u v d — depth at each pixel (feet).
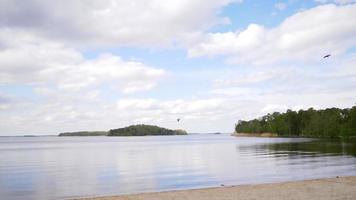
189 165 168.35
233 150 301.63
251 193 72.84
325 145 330.95
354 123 513.04
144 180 115.24
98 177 125.49
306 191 73.15
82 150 360.48
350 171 124.67
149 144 531.50
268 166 150.41
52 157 251.39
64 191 94.12
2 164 189.98
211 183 105.60
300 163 158.92
